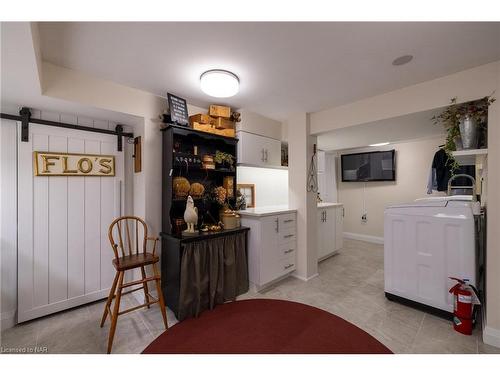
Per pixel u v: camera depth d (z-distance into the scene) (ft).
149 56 5.53
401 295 7.41
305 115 9.57
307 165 9.62
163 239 7.57
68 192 7.19
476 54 5.49
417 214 7.06
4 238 6.29
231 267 7.75
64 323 6.49
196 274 6.73
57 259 7.00
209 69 6.16
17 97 5.82
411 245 7.19
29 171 6.56
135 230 8.29
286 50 5.30
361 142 12.17
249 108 9.21
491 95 5.84
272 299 7.42
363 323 6.46
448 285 6.49
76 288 7.32
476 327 6.26
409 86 7.20
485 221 6.53
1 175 6.25
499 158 5.66
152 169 7.74
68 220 7.19
